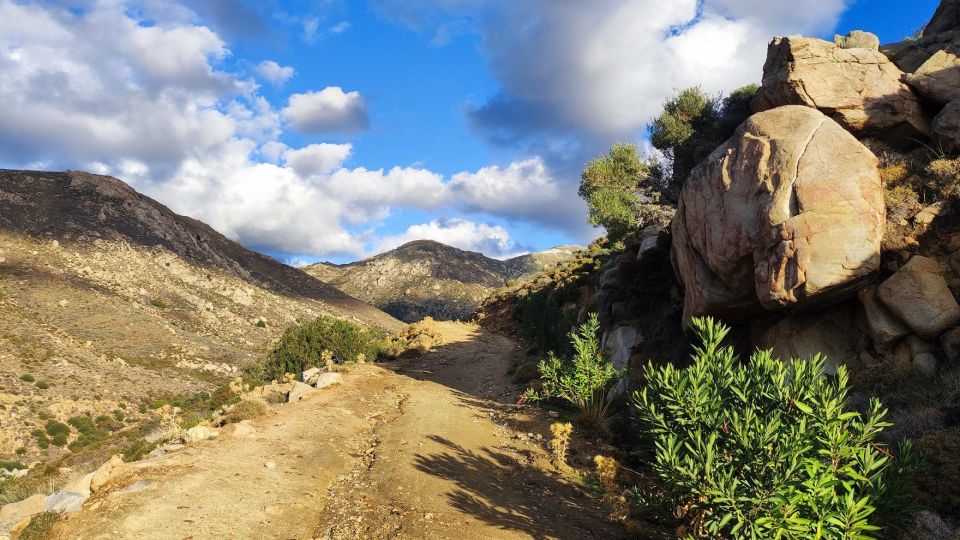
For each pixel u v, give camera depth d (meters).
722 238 9.72
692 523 6.09
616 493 8.23
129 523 6.42
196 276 125.06
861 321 8.70
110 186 145.25
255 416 12.18
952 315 7.60
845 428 5.63
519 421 12.84
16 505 6.94
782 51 11.87
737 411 6.12
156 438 11.59
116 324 79.19
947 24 12.35
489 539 6.77
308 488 8.39
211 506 7.14
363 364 21.94
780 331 9.55
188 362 74.88
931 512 5.54
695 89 20.48
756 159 9.57
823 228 8.31
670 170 21.62
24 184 127.56
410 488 8.40
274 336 109.94
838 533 5.08
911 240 8.34
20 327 64.94
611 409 12.73
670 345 12.96
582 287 26.66
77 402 49.88
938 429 6.46
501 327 34.38
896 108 10.43
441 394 16.17
